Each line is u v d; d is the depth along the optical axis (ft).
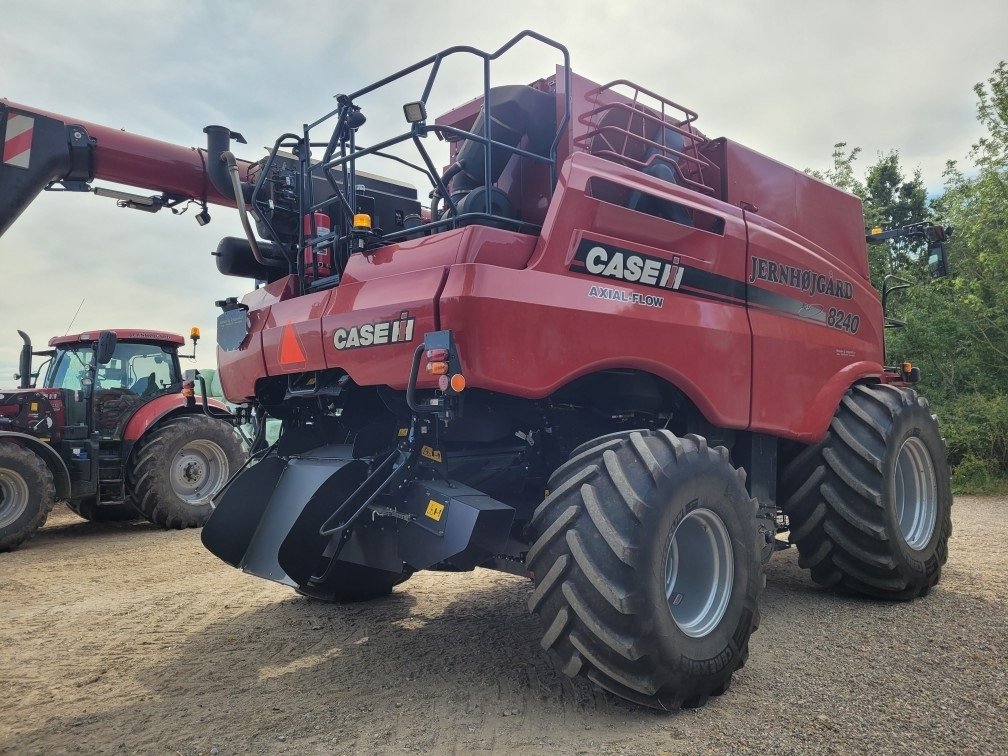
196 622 13.89
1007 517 25.09
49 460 26.00
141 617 14.33
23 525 24.08
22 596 16.88
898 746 8.17
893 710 9.13
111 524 31.04
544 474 12.54
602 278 10.87
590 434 13.01
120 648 12.32
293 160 16.22
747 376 12.82
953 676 10.22
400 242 11.10
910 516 15.51
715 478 10.17
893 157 76.64
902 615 13.47
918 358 40.11
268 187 15.12
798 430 13.82
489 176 10.54
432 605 14.76
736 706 9.43
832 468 14.33
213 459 29.68
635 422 13.21
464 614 14.02
